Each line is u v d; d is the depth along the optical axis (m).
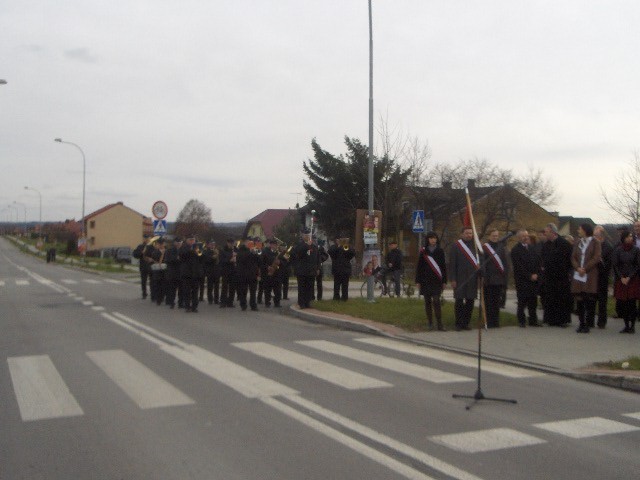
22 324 13.56
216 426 6.06
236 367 8.87
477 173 45.44
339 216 46.25
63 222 123.44
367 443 5.59
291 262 17.86
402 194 40.53
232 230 74.38
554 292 12.77
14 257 80.75
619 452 5.46
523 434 5.93
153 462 5.12
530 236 13.18
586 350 10.20
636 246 11.76
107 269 44.00
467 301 12.50
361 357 9.86
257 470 4.94
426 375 8.54
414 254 47.59
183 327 13.23
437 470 4.95
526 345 10.71
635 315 11.87
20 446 5.52
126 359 9.43
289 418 6.34
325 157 46.78
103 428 6.01
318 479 4.75
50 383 7.83
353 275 36.06
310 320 14.73
